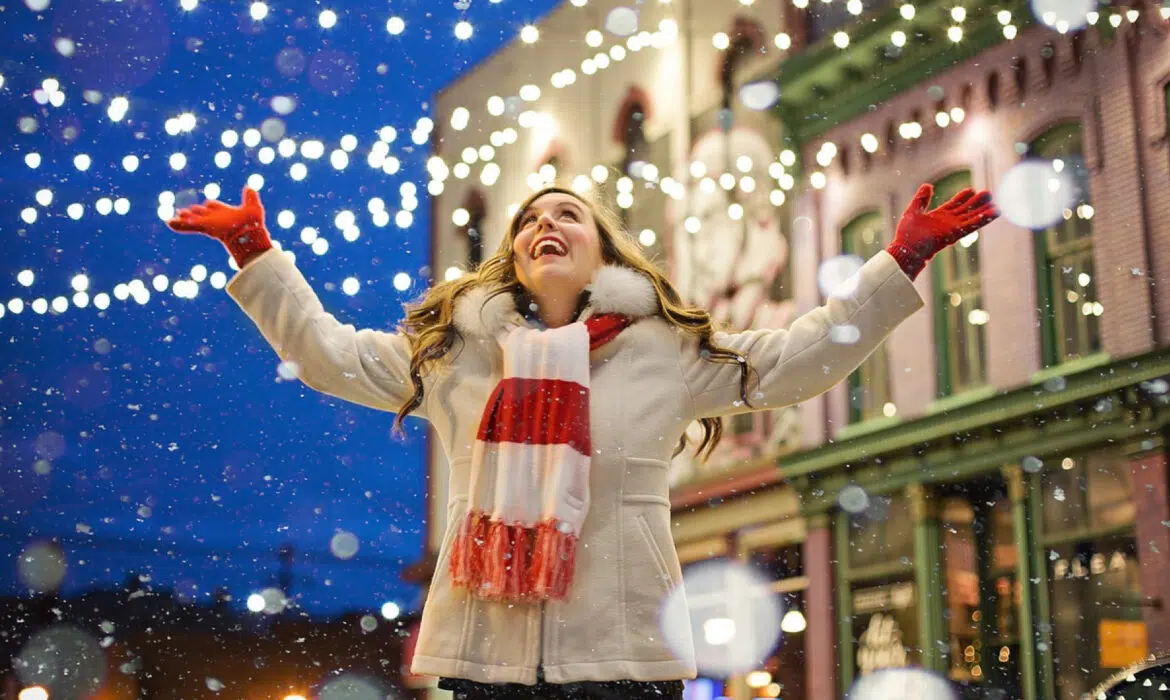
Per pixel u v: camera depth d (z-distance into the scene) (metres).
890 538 13.59
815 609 14.05
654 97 17.33
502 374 3.24
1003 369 12.96
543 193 3.54
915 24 13.98
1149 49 12.16
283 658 18.09
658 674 2.96
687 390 3.25
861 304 3.18
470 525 3.02
